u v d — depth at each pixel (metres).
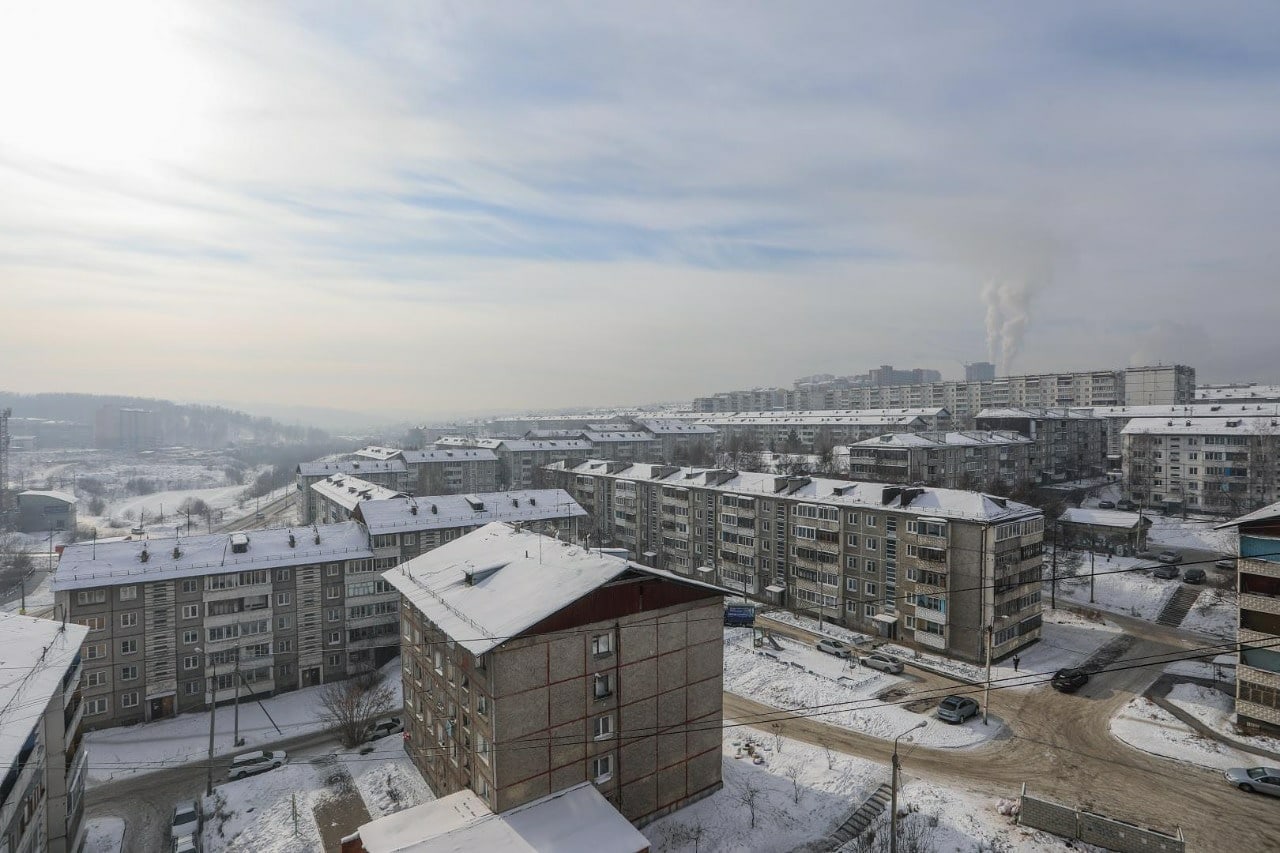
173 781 52.84
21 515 162.62
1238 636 51.84
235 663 67.12
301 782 50.22
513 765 37.62
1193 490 118.81
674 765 43.88
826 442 187.38
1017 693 60.00
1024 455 142.62
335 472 156.50
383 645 74.88
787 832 42.03
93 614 61.75
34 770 34.41
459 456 170.88
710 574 98.88
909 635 72.50
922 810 43.09
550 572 44.03
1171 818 41.84
